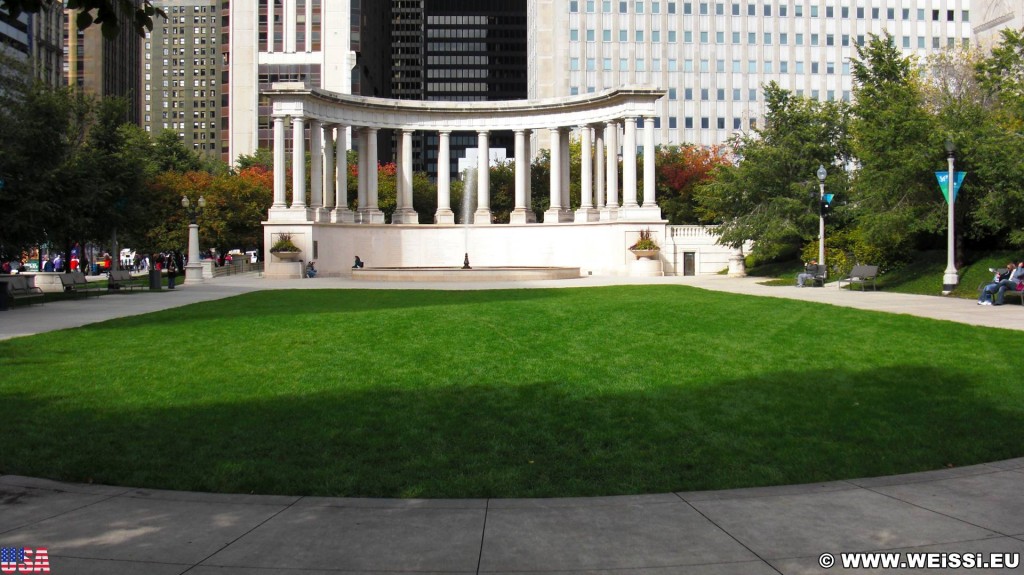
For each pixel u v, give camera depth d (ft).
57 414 35.86
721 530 21.68
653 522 22.34
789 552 20.12
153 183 211.41
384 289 127.95
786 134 165.27
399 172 217.97
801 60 399.65
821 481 26.30
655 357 49.98
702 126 397.80
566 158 223.30
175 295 118.01
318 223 194.90
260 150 339.16
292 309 85.20
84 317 79.97
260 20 380.78
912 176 115.65
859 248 138.41
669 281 153.38
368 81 447.83
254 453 29.78
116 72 504.43
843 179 157.48
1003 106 119.03
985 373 43.57
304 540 21.06
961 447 29.91
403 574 18.92
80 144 155.22
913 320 67.00
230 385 42.09
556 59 392.68
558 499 24.41
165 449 30.30
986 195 108.99
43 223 118.83
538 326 65.41
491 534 21.45
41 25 365.40
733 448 30.19
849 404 37.17
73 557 19.92
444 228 213.25
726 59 398.21
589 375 44.21
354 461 28.68
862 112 132.46
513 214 215.31
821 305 83.15
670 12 396.98
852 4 400.26
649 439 31.58
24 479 26.53
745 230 162.71
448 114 214.69
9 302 95.76
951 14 402.72
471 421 34.42
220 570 19.13
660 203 252.01
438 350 53.01
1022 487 25.25
